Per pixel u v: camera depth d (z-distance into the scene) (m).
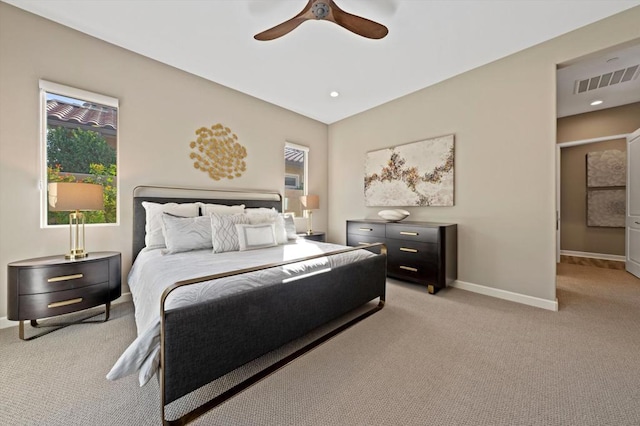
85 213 2.45
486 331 2.02
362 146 4.30
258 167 3.79
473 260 3.01
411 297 2.80
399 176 3.73
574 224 4.81
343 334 1.99
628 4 2.00
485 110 2.88
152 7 2.03
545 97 2.49
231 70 2.99
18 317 1.81
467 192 3.05
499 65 2.77
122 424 1.14
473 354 1.70
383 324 2.15
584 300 2.66
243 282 1.50
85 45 2.38
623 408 1.23
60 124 2.34
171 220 2.44
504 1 1.97
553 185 2.46
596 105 3.95
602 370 1.52
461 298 2.77
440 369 1.54
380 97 3.73
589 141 4.19
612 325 2.10
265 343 1.54
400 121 3.73
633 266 3.50
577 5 2.01
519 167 2.66
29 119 2.14
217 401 1.25
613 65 2.83
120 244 2.60
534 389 1.37
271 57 2.72
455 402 1.28
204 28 2.28
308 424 1.15
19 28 2.09
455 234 3.10
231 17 2.14
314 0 1.63
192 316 1.20
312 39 2.42
